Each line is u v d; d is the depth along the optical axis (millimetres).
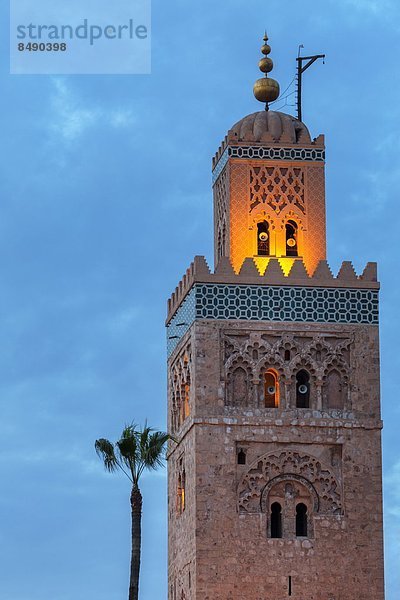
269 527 107875
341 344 110062
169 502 116625
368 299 110750
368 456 109125
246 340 109375
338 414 109438
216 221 116500
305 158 113875
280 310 109875
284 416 108875
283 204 113188
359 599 107500
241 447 108562
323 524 108188
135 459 102375
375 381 109938
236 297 109688
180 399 113438
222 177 114938
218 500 107688
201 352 108875
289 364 109375
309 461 108750
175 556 113688
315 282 110500
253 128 114562
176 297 115625
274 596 107062
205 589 106562
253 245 112562
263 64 117625
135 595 101312
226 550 107250
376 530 108375
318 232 113312
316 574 107562
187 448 110500
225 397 108750
